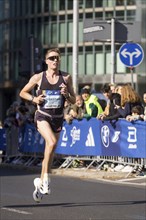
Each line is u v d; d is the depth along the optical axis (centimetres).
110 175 2195
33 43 2816
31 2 10125
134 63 2483
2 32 10600
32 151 2698
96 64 9612
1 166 2772
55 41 9900
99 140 2328
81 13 9675
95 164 2395
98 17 9588
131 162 2233
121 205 1532
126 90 2247
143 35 9269
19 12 10262
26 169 2584
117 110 2250
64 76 1322
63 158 2498
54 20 9919
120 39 2698
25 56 2831
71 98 1328
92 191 1805
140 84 9200
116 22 2684
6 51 10456
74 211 1434
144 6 9312
